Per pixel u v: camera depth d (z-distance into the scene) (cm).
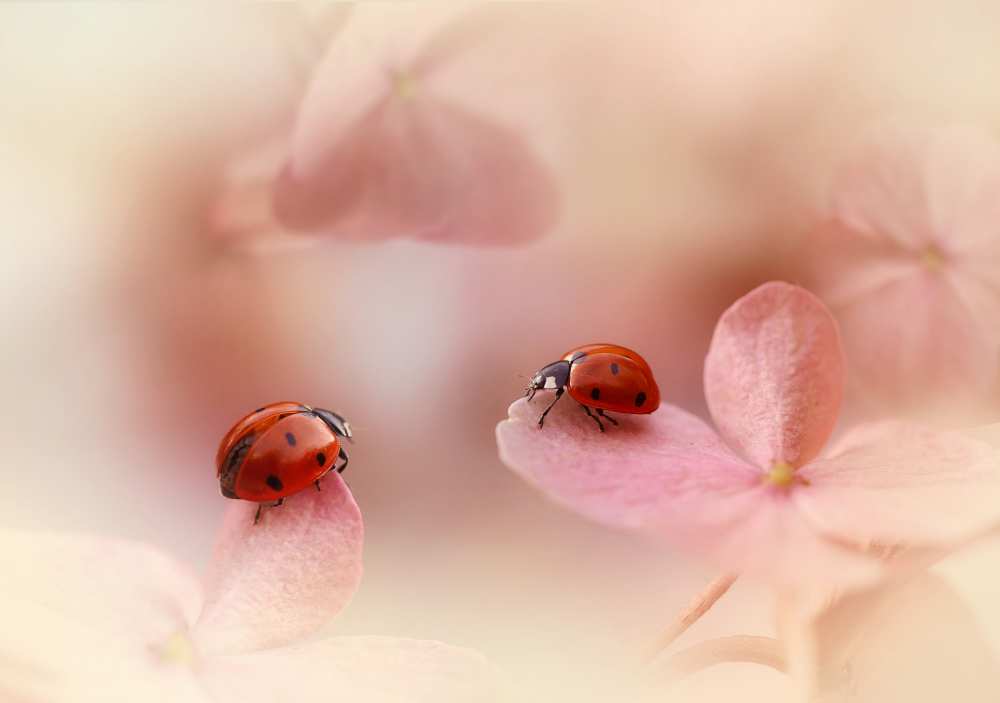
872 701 17
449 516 21
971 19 24
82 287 23
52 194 23
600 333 23
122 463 22
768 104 24
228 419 22
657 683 18
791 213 23
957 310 21
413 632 20
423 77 20
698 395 23
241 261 23
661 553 21
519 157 21
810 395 18
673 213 24
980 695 17
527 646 20
